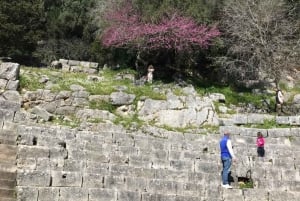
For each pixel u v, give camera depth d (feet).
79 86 65.10
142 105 64.34
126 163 45.78
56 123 57.47
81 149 46.37
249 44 80.28
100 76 79.36
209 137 58.65
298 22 85.30
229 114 69.00
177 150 50.65
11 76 61.67
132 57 85.66
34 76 65.87
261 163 50.08
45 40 98.43
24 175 38.09
